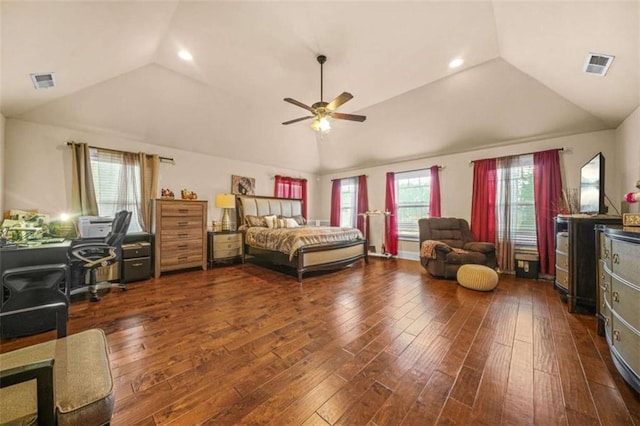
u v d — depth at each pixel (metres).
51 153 3.42
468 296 3.03
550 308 2.65
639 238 1.28
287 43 2.68
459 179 4.78
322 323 2.30
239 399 1.36
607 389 1.43
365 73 3.28
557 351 1.83
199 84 3.62
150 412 1.26
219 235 4.66
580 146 3.64
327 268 4.02
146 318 2.38
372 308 2.66
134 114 3.72
